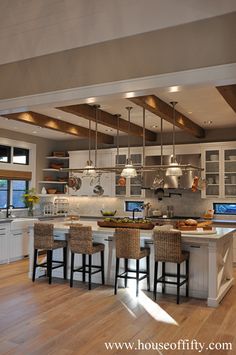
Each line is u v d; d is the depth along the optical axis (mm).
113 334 3527
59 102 3648
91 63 3467
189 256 4914
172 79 3051
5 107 3941
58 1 3473
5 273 6102
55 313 4121
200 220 7219
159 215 7957
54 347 3225
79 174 8828
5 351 3141
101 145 8836
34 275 5605
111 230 5359
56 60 3666
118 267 4996
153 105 4895
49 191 8844
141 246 5258
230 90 3885
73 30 3529
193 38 2998
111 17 3316
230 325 3797
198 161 7516
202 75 2934
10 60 3939
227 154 7293
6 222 6953
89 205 9016
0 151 7789
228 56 2857
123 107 5645
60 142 9375
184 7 2992
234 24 2859
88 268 5488
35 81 3770
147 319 3955
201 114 6121
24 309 4254
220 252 4875
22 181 8445
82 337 3449
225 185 7293
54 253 5918
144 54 3199
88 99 3527
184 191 7922
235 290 5250
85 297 4766
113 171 6547
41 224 5473
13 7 3697
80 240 5172
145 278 5234
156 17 3127
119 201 8617
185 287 4934
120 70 3309
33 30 3729
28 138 8422
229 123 6906
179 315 4098
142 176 7992
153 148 7953
